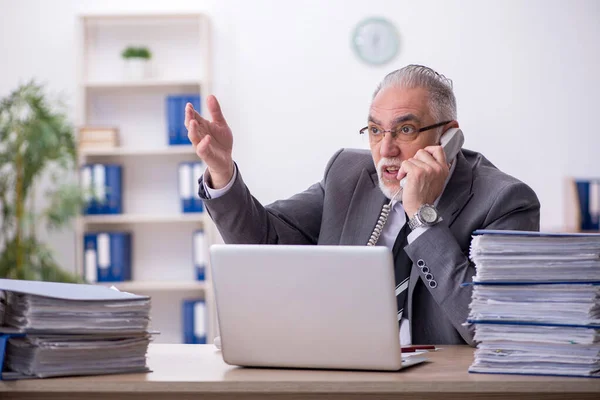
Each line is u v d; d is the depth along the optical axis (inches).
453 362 62.6
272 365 60.2
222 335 60.9
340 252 57.4
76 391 56.0
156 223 205.2
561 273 56.5
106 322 57.8
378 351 57.6
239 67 202.2
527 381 54.3
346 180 92.7
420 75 84.9
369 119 86.3
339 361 58.5
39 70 204.1
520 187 80.5
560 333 55.9
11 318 58.7
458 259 69.9
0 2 203.9
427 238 70.9
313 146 201.8
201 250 195.0
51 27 204.1
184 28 203.9
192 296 203.6
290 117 201.9
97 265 194.4
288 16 201.8
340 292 57.7
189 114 79.4
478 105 199.5
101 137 196.5
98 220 195.0
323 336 58.5
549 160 199.2
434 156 75.9
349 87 201.2
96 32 204.2
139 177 204.8
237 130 202.2
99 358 57.9
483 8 198.8
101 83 196.2
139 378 56.4
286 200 97.7
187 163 195.8
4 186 189.0
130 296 59.9
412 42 200.2
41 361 55.9
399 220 86.7
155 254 204.8
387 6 200.4
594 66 198.4
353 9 200.8
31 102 185.9
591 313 55.7
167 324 203.6
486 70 199.2
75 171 197.5
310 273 58.2
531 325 56.4
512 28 198.8
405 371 58.4
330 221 90.5
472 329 68.7
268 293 59.3
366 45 200.1
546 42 198.5
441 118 84.2
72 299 56.6
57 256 203.5
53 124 184.9
